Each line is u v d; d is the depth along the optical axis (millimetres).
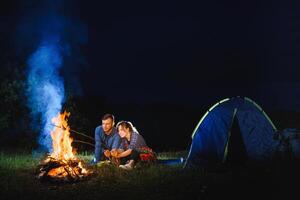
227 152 10797
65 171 8828
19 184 8586
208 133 10820
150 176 9328
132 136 10469
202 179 9109
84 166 10211
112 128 10656
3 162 10797
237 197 7723
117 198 7602
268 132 11016
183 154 13312
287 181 8930
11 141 14828
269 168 10156
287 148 10773
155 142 17266
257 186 8516
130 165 10070
